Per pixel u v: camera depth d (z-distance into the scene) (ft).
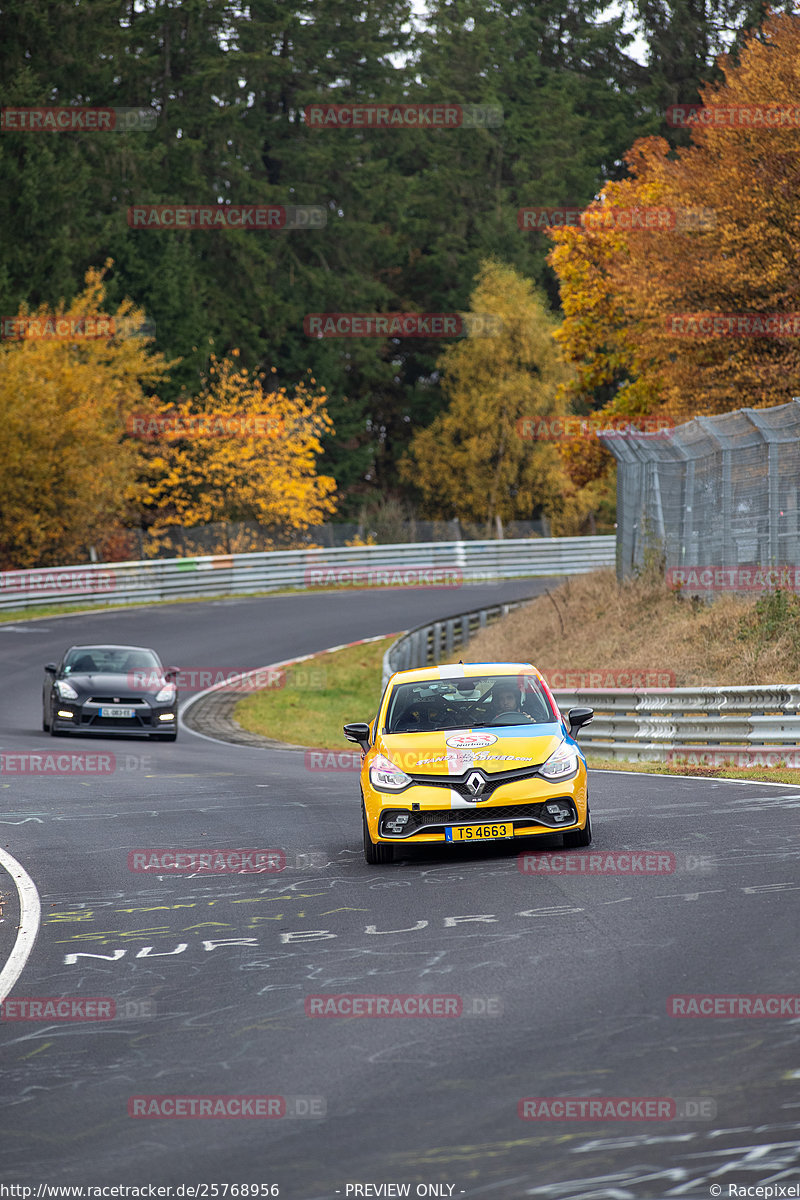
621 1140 58.80
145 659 296.92
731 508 296.92
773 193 327.06
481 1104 64.23
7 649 432.25
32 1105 69.26
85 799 192.75
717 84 347.36
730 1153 56.70
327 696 378.32
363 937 100.78
